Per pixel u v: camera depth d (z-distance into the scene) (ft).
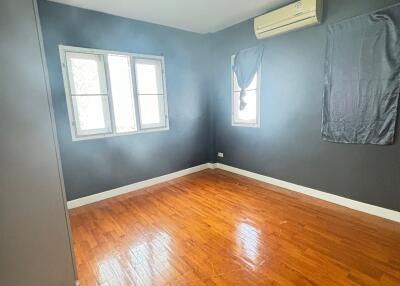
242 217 8.47
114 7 9.39
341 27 8.20
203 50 13.73
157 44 11.73
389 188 7.77
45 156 3.84
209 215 8.71
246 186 11.64
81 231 7.85
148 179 12.13
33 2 3.55
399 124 7.32
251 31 11.42
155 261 6.23
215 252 6.52
